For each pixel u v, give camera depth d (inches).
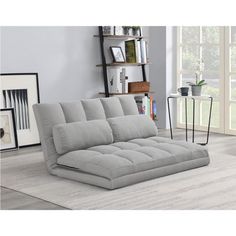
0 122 283.1
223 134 335.3
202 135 332.8
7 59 287.0
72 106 241.3
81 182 213.9
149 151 221.0
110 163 203.0
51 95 308.7
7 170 239.0
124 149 226.4
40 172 234.2
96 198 189.9
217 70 335.3
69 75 316.8
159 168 217.5
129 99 266.1
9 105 287.4
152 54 361.7
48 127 231.3
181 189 200.2
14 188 207.0
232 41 326.3
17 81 290.2
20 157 268.1
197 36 345.1
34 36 298.0
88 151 221.8
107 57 335.3
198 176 220.2
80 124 232.2
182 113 361.7
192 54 349.4
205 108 345.7
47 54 304.8
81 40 320.5
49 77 306.8
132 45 333.1
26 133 295.7
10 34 287.6
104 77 324.5
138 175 208.5
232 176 219.9
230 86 329.7
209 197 188.9
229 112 331.9
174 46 357.7
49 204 183.5
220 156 263.6
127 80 349.1
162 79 357.4
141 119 257.0
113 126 243.9
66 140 223.5
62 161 222.1
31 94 296.7
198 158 235.9
